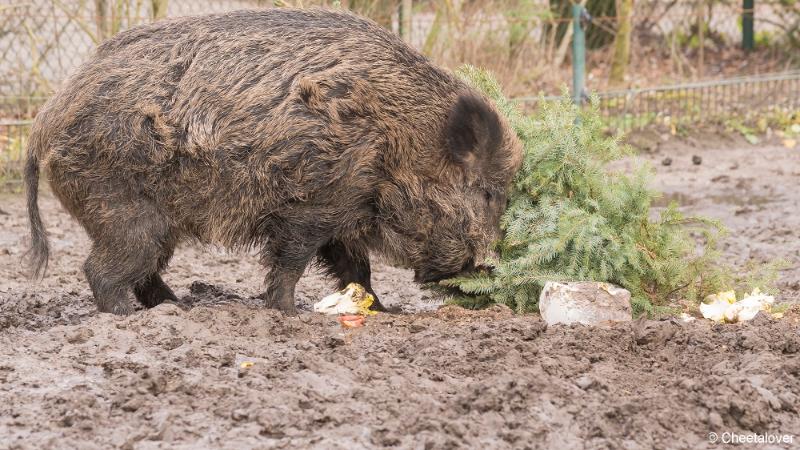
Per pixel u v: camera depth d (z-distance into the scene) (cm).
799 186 1777
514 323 859
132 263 921
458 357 788
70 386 734
